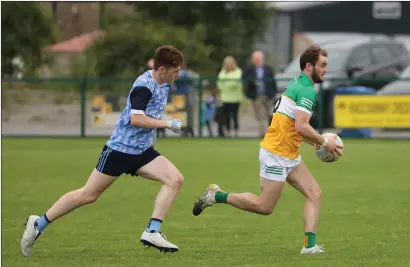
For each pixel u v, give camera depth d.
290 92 20.70
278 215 28.41
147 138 20.67
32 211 29.41
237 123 60.00
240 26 99.62
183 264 19.86
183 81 60.16
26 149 52.06
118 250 22.36
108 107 61.34
